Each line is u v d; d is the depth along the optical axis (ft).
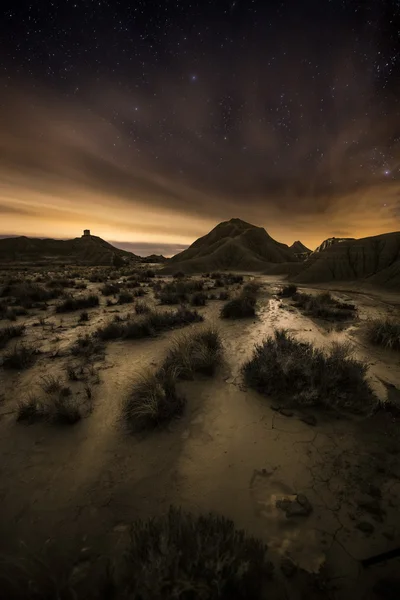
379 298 41.39
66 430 11.57
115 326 23.39
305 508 7.70
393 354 18.85
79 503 8.23
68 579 6.14
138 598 5.41
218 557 5.65
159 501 8.20
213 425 11.63
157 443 10.71
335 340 21.76
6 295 45.32
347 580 6.00
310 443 10.40
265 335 23.15
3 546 7.01
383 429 10.95
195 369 16.28
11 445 10.79
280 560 6.44
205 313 31.32
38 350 20.36
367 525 7.18
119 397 13.92
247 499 8.16
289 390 13.71
